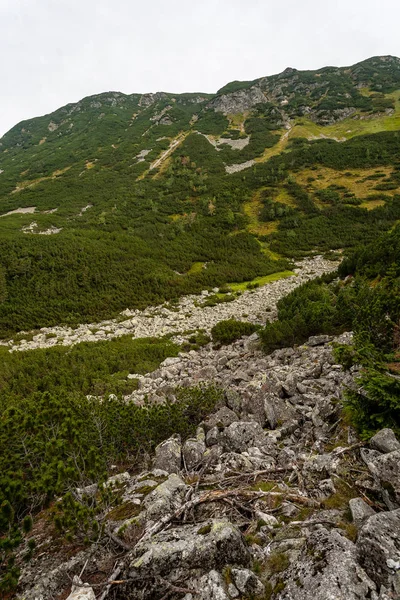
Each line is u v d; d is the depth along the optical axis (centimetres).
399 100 12331
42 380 1533
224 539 340
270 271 4819
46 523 496
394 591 266
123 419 730
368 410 554
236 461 565
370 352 684
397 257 2294
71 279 3719
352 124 11688
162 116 14662
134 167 9981
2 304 3231
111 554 384
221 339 2155
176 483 499
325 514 385
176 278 4297
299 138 10844
